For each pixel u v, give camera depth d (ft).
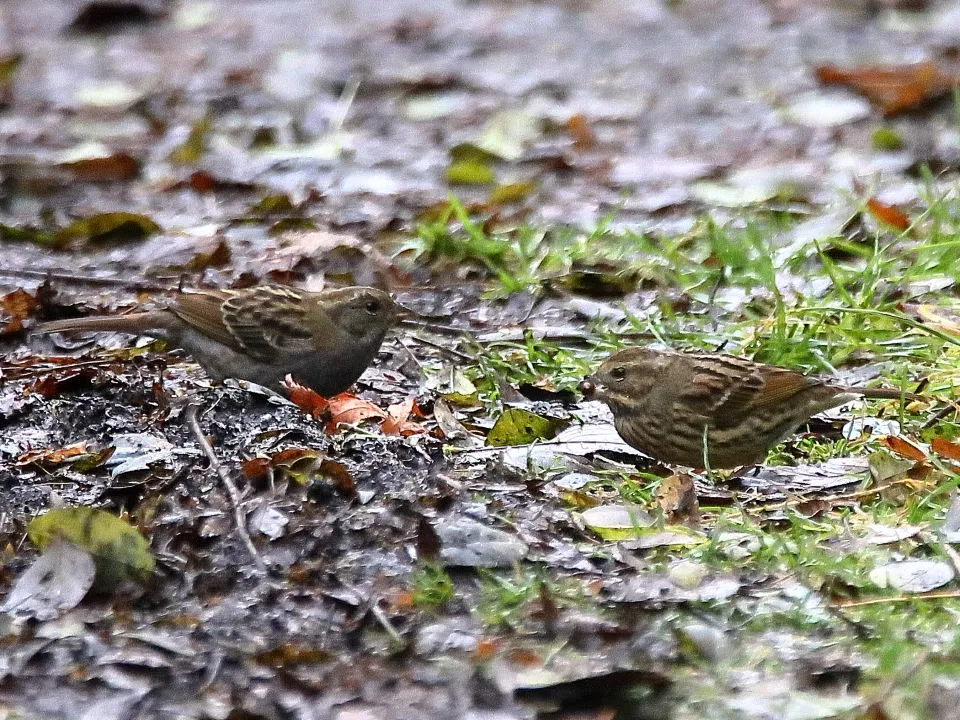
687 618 29.32
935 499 33.65
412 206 61.05
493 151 67.31
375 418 39.81
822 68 77.51
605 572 31.09
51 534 31.04
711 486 36.09
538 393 41.88
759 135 71.00
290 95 78.84
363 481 34.14
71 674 27.86
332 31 93.15
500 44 90.22
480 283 51.11
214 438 37.06
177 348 44.45
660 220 57.57
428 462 35.22
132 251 54.90
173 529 32.32
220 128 73.77
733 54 86.48
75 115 76.84
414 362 43.52
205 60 86.53
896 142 66.80
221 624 29.53
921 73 74.28
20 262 54.03
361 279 51.24
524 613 29.60
